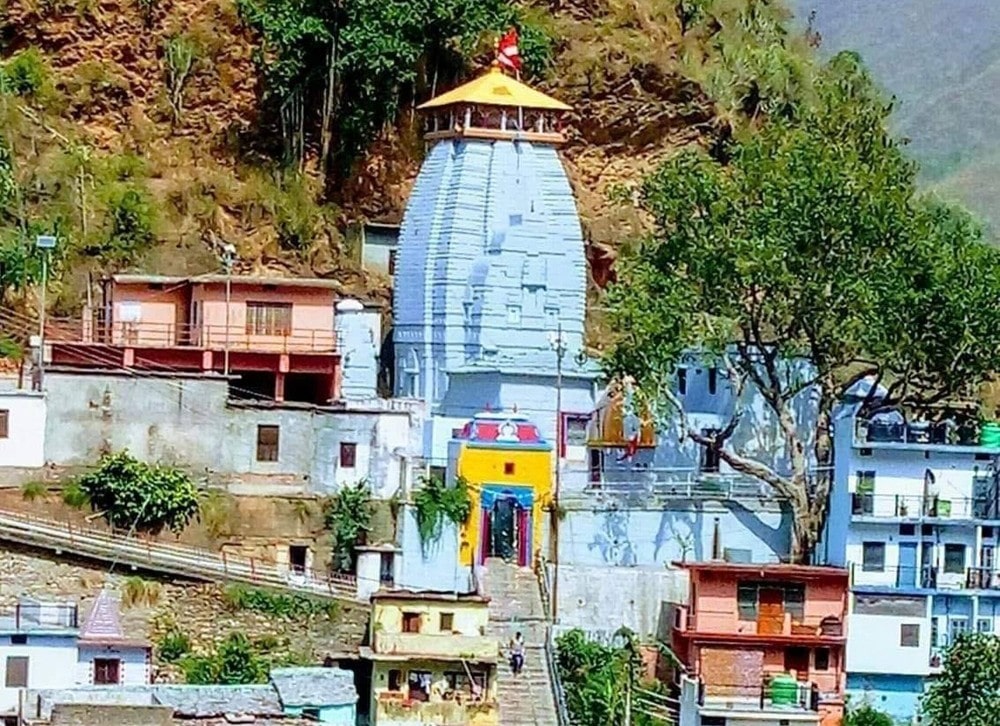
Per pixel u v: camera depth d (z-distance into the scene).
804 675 98.50
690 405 109.38
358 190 122.25
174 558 97.25
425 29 122.88
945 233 109.06
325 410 102.50
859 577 101.69
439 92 123.62
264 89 122.69
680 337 102.62
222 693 90.38
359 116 121.88
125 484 99.06
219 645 96.25
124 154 120.44
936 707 96.25
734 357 108.56
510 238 112.00
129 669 92.81
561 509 103.38
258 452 102.19
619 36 125.88
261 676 94.12
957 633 100.75
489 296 111.38
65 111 120.56
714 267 103.19
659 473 107.56
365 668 94.94
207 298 108.81
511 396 108.19
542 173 113.31
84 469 100.50
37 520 97.06
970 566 102.19
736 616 98.50
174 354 107.50
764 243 101.75
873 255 103.81
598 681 95.31
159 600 96.38
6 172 112.94
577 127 124.56
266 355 108.56
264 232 119.12
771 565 100.06
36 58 120.88
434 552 101.25
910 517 101.94
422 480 102.81
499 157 112.94
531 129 113.88
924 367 104.44
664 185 105.81
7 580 95.31
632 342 103.44
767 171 104.75
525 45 123.56
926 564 102.00
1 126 117.31
